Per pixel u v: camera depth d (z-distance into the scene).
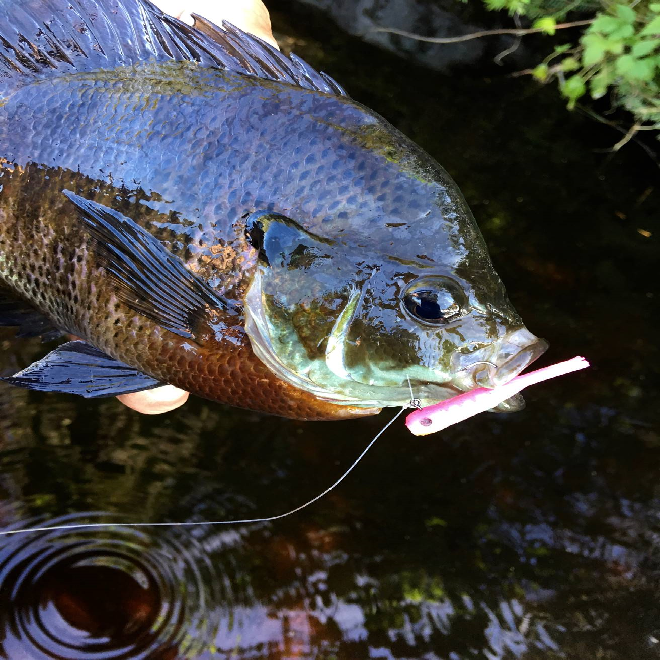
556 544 0.27
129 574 0.26
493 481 0.28
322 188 0.17
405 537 0.27
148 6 0.19
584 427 0.29
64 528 0.27
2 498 0.27
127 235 0.18
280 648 0.25
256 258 0.17
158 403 0.24
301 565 0.26
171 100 0.18
